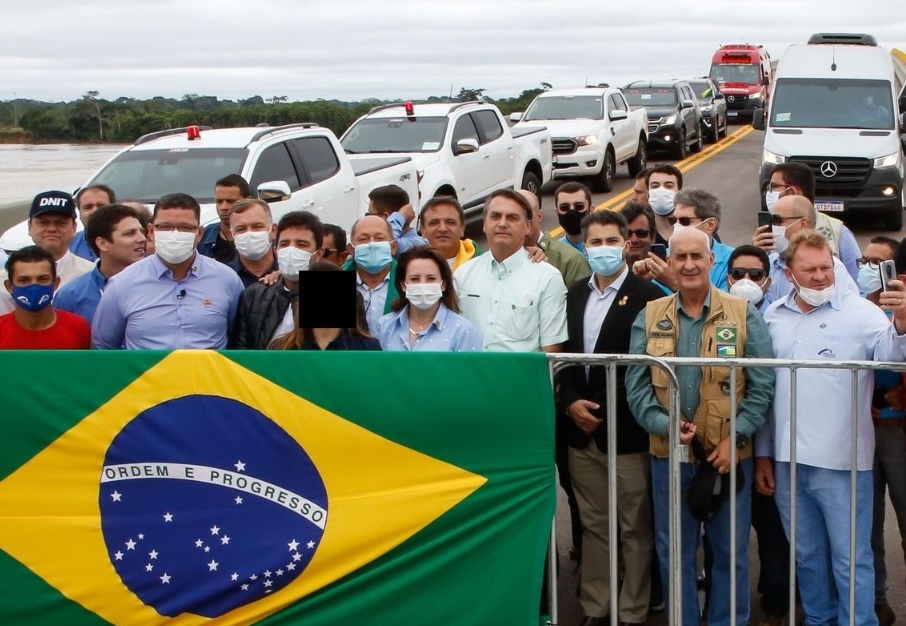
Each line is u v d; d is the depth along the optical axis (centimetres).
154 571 416
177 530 416
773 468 471
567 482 548
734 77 4312
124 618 416
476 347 494
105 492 416
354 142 1514
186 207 507
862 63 1755
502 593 421
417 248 487
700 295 461
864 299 464
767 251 610
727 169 2511
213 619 418
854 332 453
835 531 452
